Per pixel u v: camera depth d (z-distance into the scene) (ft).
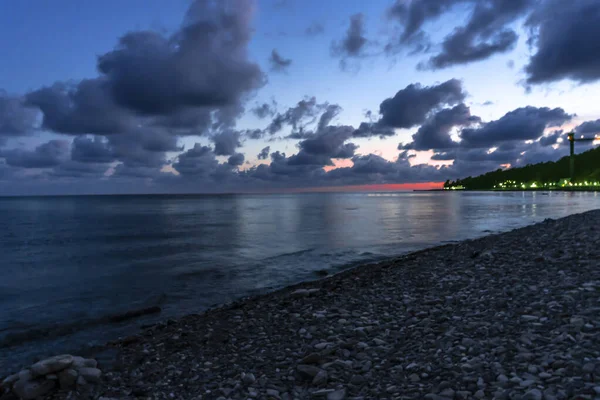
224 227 163.43
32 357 31.71
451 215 220.23
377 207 360.89
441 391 17.58
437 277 47.67
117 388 23.20
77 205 561.84
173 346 30.78
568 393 15.48
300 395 19.52
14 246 108.06
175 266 73.67
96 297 51.90
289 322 34.76
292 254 86.33
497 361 19.84
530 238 73.46
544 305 28.40
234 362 25.90
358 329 28.91
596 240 57.52
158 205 539.29
